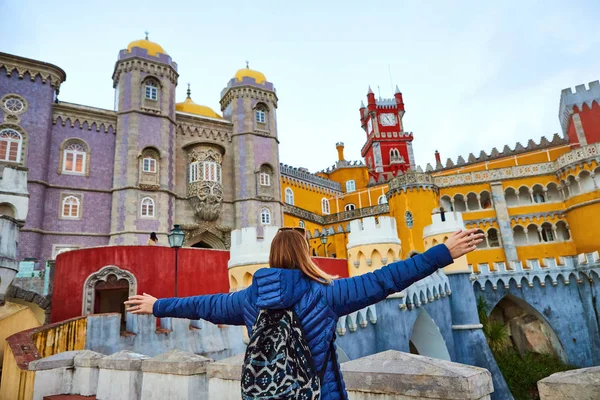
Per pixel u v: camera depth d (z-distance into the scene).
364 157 74.75
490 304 29.19
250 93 39.12
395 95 73.38
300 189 51.16
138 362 6.22
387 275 2.23
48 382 7.62
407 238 40.34
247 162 36.97
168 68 34.66
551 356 28.47
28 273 19.97
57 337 10.94
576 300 28.61
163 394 5.54
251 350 2.02
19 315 15.31
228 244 34.69
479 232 2.29
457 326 17.59
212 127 37.28
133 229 29.89
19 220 15.18
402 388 3.40
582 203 37.47
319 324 2.07
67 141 30.38
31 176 27.91
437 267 2.25
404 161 68.06
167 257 19.12
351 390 3.78
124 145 31.59
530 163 44.09
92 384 7.45
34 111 29.02
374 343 11.97
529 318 30.44
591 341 27.53
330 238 46.09
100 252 18.08
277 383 1.87
